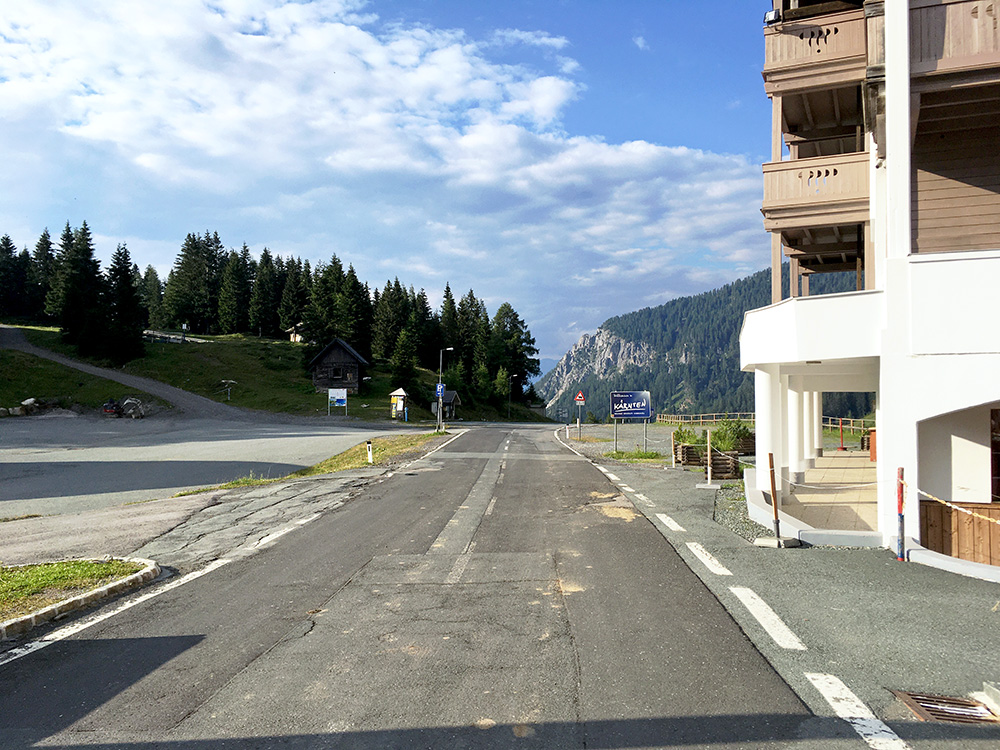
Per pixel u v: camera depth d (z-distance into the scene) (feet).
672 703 14.51
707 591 23.11
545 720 13.85
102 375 270.05
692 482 55.52
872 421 126.93
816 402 78.23
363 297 398.42
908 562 26.66
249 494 55.52
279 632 20.13
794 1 45.57
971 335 27.91
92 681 16.71
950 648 17.52
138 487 72.02
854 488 54.49
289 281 430.20
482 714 14.21
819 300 31.32
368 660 17.58
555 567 27.27
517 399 459.73
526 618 20.74
